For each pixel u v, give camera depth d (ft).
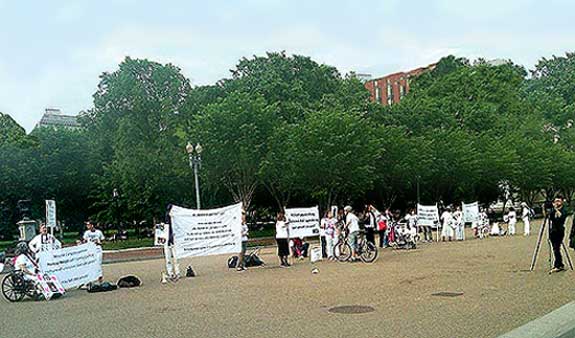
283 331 35.70
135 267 92.63
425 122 200.34
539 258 75.31
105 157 205.05
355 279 60.49
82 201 215.51
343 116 149.28
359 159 147.23
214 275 72.08
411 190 196.95
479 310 40.09
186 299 51.83
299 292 52.54
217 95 177.78
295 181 149.69
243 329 36.99
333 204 163.73
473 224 135.44
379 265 74.28
